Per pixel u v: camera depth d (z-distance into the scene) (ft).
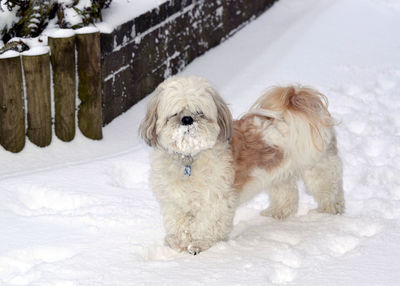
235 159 6.74
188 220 6.81
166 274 6.25
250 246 6.69
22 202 7.64
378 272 6.11
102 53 9.00
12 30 9.12
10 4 9.22
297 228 7.05
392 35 12.33
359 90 10.32
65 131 8.75
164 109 6.40
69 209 7.41
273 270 6.25
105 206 7.41
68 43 8.50
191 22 11.07
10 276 6.43
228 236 6.92
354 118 9.52
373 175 8.20
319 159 7.22
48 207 7.62
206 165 6.57
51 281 6.22
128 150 8.77
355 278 6.05
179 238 6.82
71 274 6.31
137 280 6.18
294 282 6.04
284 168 7.02
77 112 8.89
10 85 8.25
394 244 6.54
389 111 9.82
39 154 8.54
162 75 10.44
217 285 6.06
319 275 6.12
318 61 11.18
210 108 6.41
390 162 8.49
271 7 14.28
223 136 6.59
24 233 7.00
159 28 10.18
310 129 6.95
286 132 6.95
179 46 10.81
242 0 12.76
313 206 7.73
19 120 8.41
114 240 6.86
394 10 13.78
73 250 6.73
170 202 6.77
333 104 9.83
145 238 6.93
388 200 7.56
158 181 6.70
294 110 6.97
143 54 9.87
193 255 6.63
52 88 8.72
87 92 8.77
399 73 10.82
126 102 9.67
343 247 6.70
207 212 6.68
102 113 9.20
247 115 7.14
